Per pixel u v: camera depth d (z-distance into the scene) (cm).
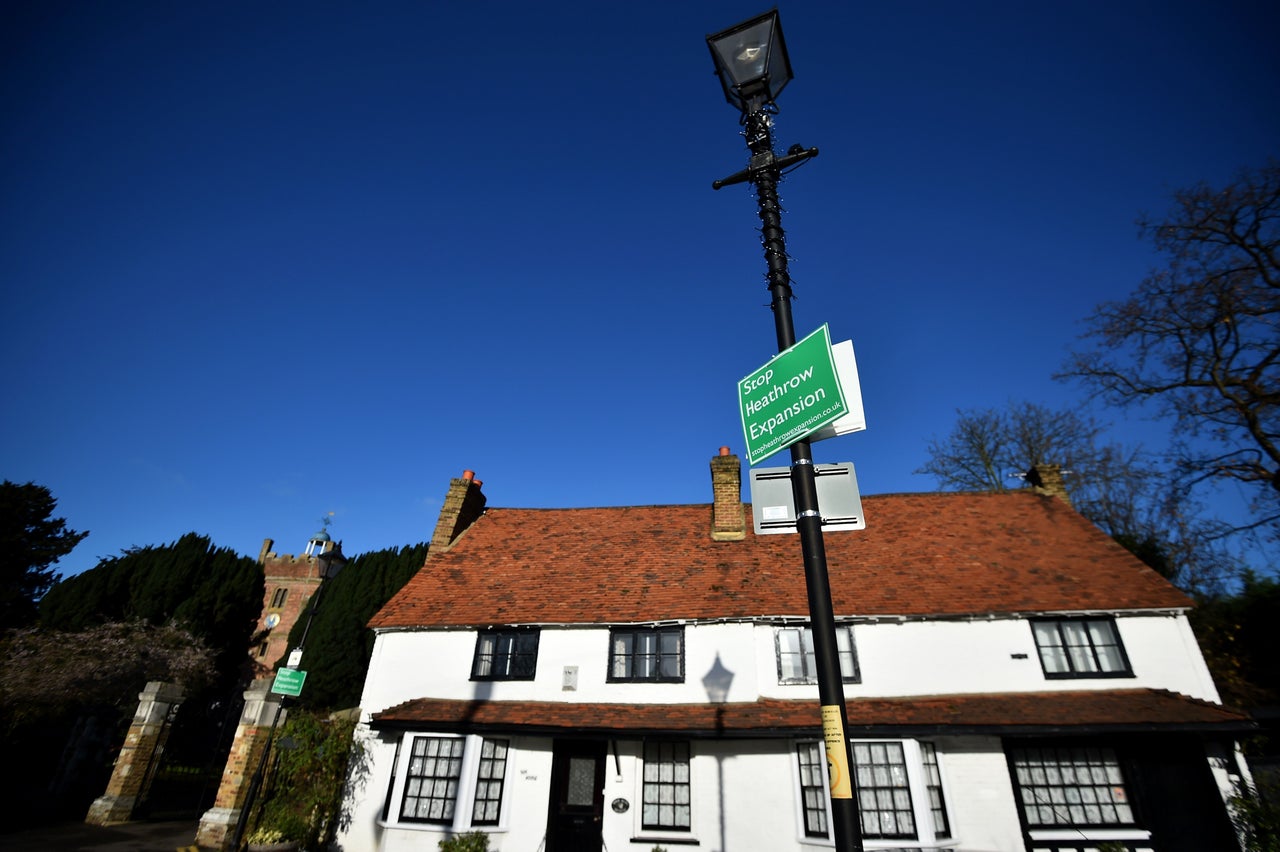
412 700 1405
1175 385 1831
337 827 1316
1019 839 1120
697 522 1819
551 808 1262
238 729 1404
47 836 1305
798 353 492
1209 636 1731
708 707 1284
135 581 2980
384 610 1557
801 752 1231
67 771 1784
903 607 1348
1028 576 1418
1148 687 1223
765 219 567
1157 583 1344
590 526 1883
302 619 2605
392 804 1294
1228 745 1124
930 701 1234
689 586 1505
